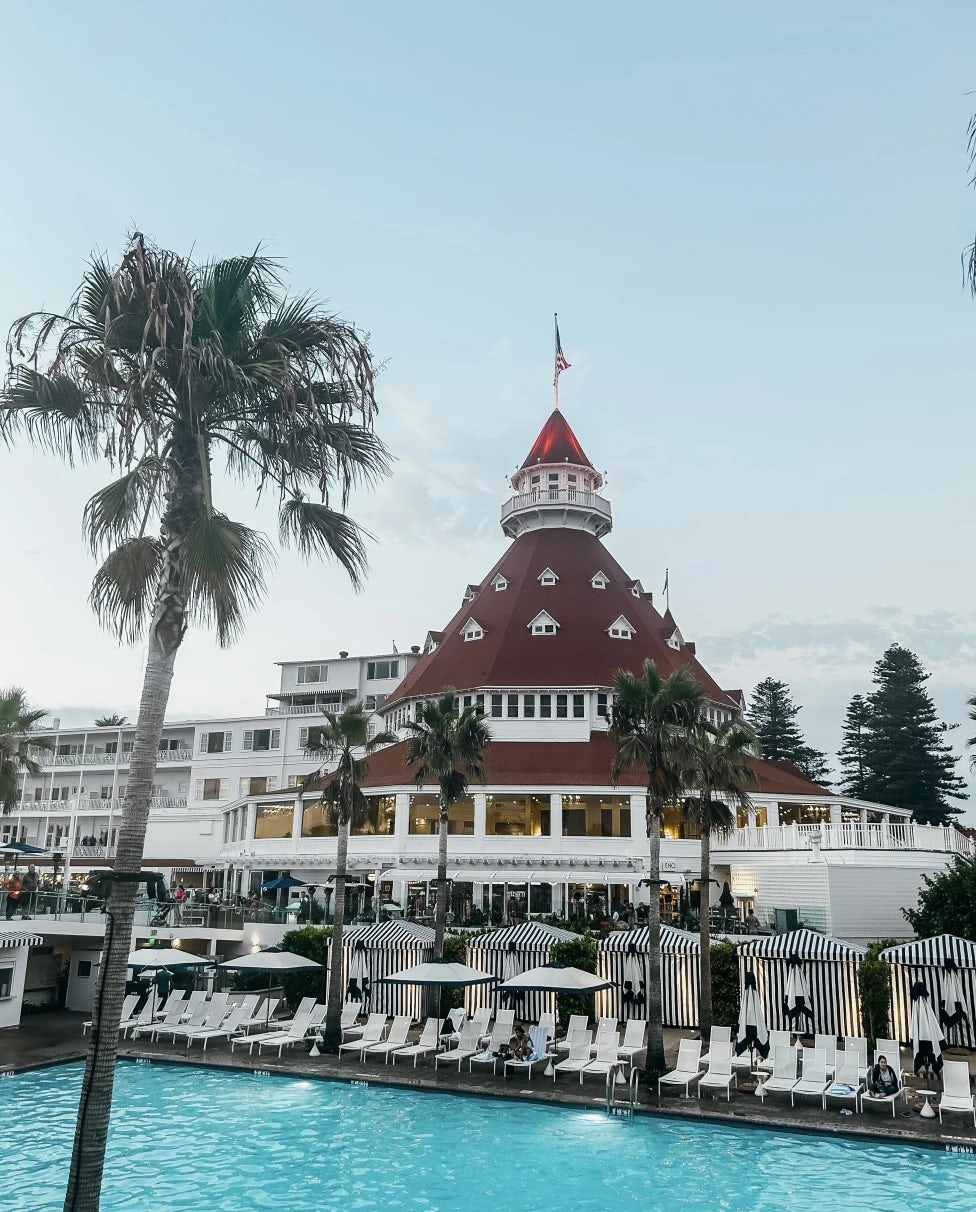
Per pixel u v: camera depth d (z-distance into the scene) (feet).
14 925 121.49
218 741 276.21
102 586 45.83
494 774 176.45
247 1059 98.53
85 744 294.87
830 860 141.79
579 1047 95.35
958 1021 96.94
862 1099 78.23
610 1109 80.28
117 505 44.65
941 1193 61.26
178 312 45.34
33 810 285.84
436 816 196.44
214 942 146.10
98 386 44.16
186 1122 76.95
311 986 128.57
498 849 169.07
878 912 137.69
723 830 107.86
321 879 184.03
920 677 286.05
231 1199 60.23
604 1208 59.36
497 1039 99.19
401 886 170.19
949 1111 76.48
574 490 235.81
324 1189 62.23
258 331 49.42
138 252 43.32
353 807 112.47
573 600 216.54
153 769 44.78
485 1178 64.44
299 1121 77.51
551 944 117.91
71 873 233.35
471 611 228.43
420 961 123.85
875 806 190.60
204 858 252.21
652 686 96.73
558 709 195.62
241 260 48.26
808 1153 69.46
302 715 269.64
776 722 330.75
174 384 46.16
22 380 45.44
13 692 142.00
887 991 101.71
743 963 107.76
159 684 45.29
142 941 135.13
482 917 148.56
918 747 280.92
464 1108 81.76
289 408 46.09
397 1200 60.49
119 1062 99.30
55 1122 75.25
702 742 106.73
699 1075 88.94
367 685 279.49
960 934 107.34
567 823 193.67
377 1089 88.38
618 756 97.71
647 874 162.71
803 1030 104.58
